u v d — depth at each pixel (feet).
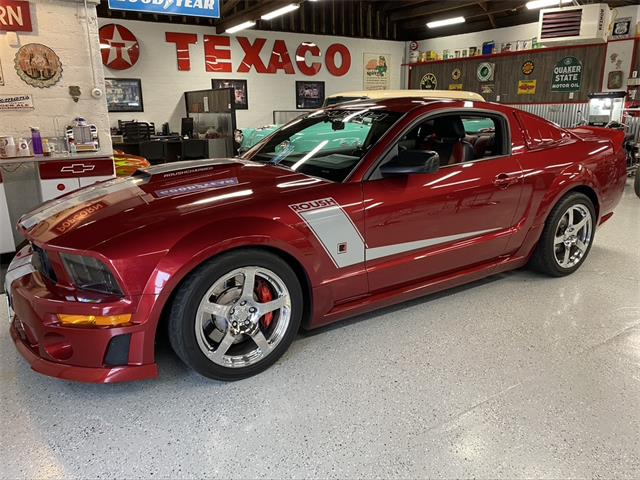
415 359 7.47
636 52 31.50
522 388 6.67
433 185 8.21
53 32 14.55
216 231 6.31
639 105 30.45
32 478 5.16
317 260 7.17
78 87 15.17
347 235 7.39
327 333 8.35
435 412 6.18
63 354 6.13
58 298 6.00
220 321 6.65
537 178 9.59
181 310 6.21
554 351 7.66
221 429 5.93
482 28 42.83
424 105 8.64
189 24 38.96
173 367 7.38
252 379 7.00
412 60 48.47
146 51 37.63
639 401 6.34
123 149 33.96
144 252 5.94
